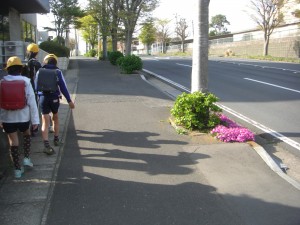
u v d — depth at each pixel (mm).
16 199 4770
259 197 4867
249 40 51938
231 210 4512
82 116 9359
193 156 6387
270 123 9070
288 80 17422
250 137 7203
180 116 8070
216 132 7406
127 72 20469
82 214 4391
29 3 16781
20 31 19859
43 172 5660
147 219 4277
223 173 5680
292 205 4641
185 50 74438
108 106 10609
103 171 5730
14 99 5230
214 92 13992
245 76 19312
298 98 12406
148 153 6555
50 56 6766
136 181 5355
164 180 5398
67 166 5926
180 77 19438
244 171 5766
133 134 7730
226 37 62938
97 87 14875
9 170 5754
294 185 5258
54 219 4277
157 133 7777
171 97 12352
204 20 8039
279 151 7016
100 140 7324
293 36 41844
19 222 4207
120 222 4211
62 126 8328
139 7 27641
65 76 19734
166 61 34938
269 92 13797
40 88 6438
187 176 5551
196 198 4824
